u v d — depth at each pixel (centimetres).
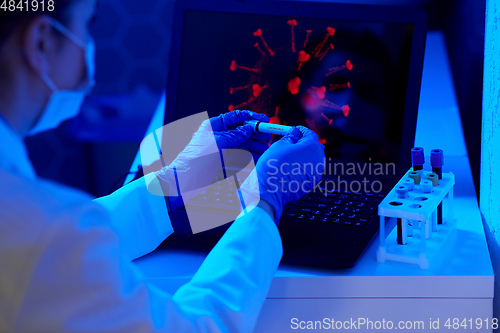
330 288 67
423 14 93
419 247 70
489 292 64
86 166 221
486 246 72
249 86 107
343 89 100
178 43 111
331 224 79
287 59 104
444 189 73
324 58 101
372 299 67
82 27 49
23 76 46
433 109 121
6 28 43
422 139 113
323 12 100
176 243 77
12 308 41
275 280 67
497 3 75
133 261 75
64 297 42
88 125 196
